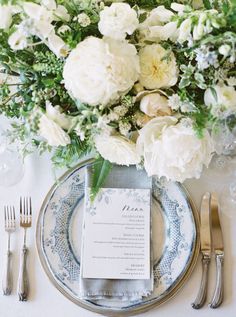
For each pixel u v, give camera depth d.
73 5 0.86
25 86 0.95
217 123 0.89
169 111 0.88
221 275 1.06
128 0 0.94
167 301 1.05
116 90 0.83
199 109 0.87
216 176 1.12
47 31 0.82
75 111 0.92
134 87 0.89
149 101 0.86
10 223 1.10
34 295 1.06
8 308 1.05
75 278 1.05
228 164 1.11
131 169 1.10
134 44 0.88
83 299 1.04
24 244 1.08
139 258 1.05
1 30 0.87
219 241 1.08
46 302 1.06
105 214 1.07
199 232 1.08
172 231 1.08
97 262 1.05
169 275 1.05
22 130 0.93
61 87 0.90
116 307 1.03
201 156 0.88
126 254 1.05
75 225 1.09
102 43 0.82
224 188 1.11
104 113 0.88
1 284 1.07
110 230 1.06
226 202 1.11
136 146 0.89
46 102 0.89
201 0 0.93
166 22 0.88
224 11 0.81
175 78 0.87
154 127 0.87
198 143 0.86
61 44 0.84
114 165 1.10
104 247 1.05
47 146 1.00
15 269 1.07
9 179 1.13
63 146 0.97
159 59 0.86
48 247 1.06
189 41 0.82
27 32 0.82
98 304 1.04
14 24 0.87
